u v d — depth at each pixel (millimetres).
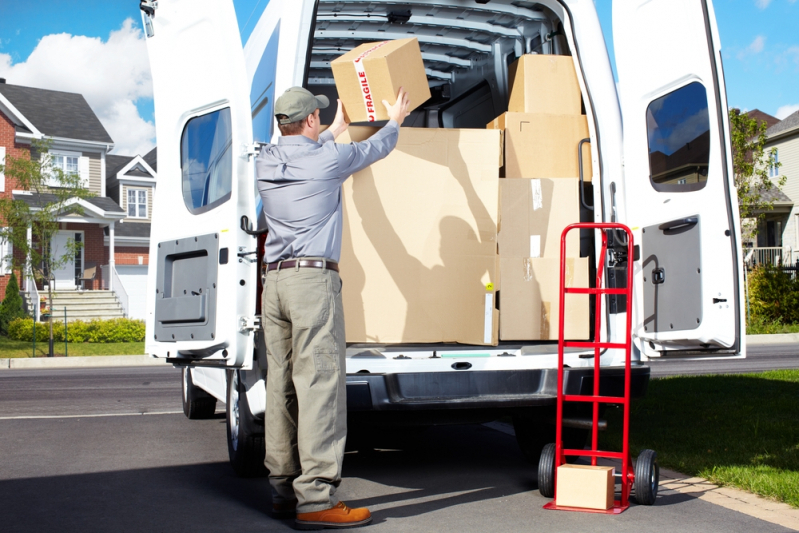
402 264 4277
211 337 3688
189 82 4027
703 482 4266
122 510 3721
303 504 3365
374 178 4305
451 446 5582
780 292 19562
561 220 4527
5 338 20078
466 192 4352
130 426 6504
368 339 4211
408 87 4055
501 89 5602
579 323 4422
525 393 4016
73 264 27516
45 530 3363
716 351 4023
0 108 26688
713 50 3934
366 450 5418
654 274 4277
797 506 3709
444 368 4008
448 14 5133
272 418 3561
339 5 4961
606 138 4453
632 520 3496
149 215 31625
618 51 4492
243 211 3617
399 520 3520
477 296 4289
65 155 28891
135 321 20281
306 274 3416
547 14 4953
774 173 31188
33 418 7016
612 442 5312
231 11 3686
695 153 4066
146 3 4297
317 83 6340
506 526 3416
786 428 5656
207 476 4516
